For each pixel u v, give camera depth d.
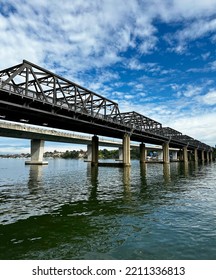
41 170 67.06
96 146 84.00
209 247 10.55
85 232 12.72
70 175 49.50
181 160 147.88
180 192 26.08
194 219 15.00
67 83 43.78
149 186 31.36
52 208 18.64
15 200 22.05
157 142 112.81
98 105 55.97
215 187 30.08
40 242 11.30
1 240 11.59
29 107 35.66
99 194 25.16
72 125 55.69
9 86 31.34
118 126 66.62
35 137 85.69
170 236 11.95
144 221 14.71
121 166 76.06
